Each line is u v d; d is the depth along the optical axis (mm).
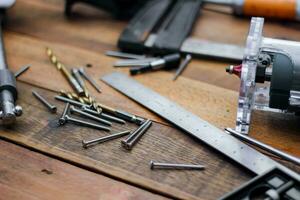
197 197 855
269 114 1054
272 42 992
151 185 877
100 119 1039
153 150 960
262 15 1441
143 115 1061
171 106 1072
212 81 1188
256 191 814
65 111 1062
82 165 921
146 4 1475
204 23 1451
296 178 810
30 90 1139
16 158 936
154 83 1178
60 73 1212
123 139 983
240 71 1014
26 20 1459
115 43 1357
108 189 870
